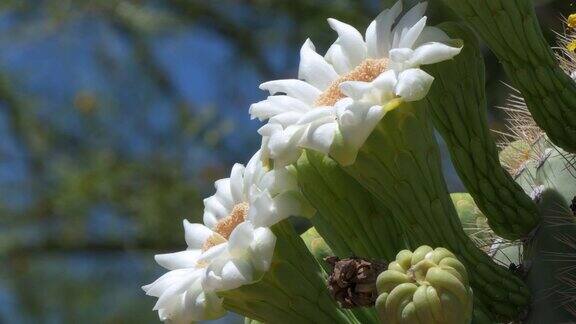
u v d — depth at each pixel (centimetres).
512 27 55
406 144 50
